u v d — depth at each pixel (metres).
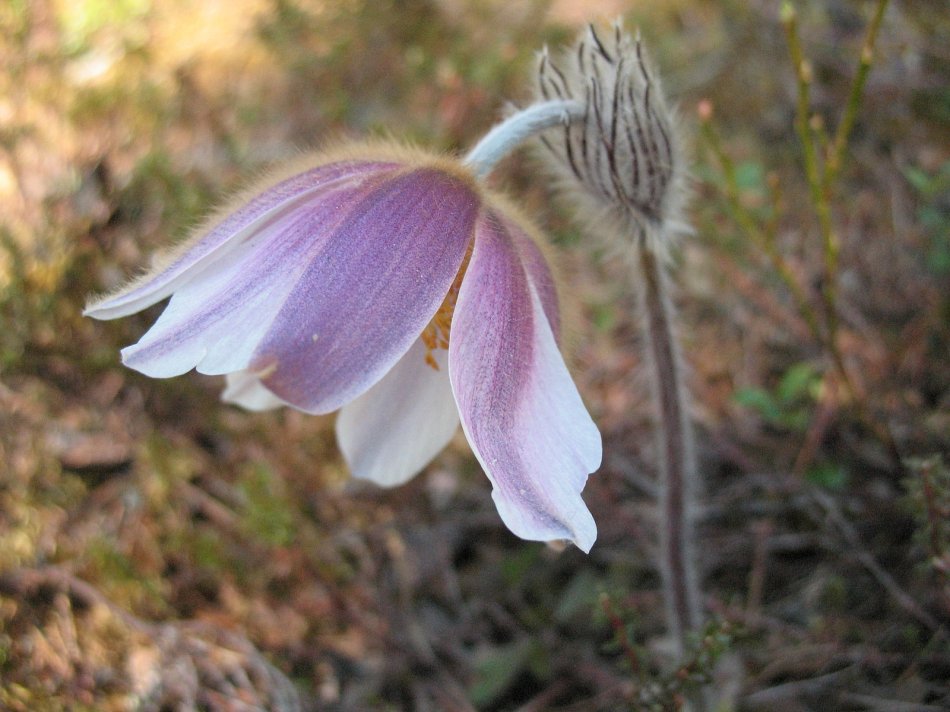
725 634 0.12
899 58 0.22
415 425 0.12
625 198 0.12
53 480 0.16
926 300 0.19
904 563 0.15
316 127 0.21
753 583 0.16
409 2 0.23
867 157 0.21
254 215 0.10
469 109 0.21
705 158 0.20
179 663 0.15
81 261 0.17
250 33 0.22
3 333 0.16
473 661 0.16
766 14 0.23
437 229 0.10
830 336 0.16
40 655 0.14
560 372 0.10
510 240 0.10
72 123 0.19
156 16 0.22
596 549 0.17
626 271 0.20
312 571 0.16
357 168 0.10
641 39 0.12
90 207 0.18
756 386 0.19
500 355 0.10
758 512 0.17
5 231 0.17
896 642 0.15
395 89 0.22
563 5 0.24
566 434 0.10
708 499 0.17
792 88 0.22
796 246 0.20
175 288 0.10
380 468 0.12
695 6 0.24
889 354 0.18
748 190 0.19
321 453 0.18
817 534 0.16
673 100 0.22
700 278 0.20
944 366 0.18
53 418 0.16
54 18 0.20
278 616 0.16
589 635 0.16
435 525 0.17
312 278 0.09
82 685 0.14
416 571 0.17
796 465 0.17
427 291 0.10
